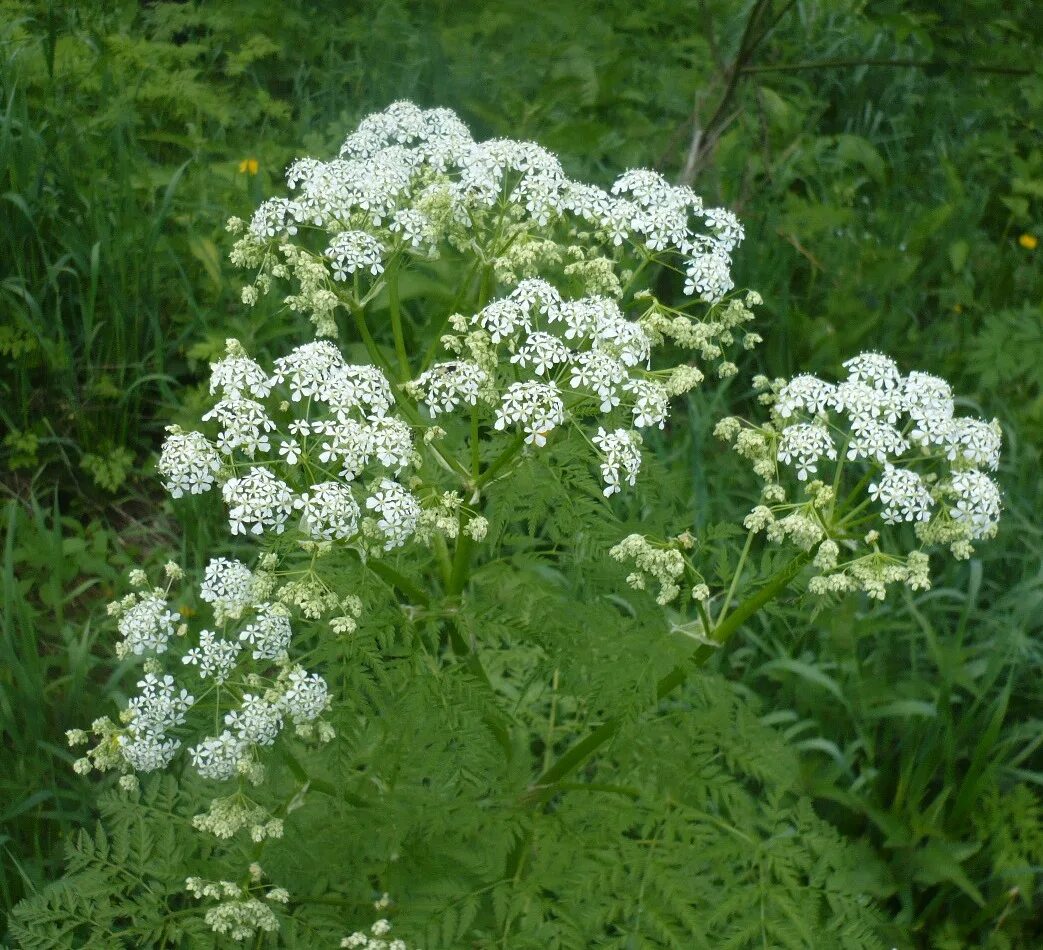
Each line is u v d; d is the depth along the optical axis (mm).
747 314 370
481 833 347
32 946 345
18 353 562
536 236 377
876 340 688
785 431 341
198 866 358
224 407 316
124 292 585
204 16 810
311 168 365
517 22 764
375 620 320
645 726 354
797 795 473
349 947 348
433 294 560
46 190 604
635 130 732
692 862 345
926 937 464
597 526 341
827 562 329
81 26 764
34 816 427
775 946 344
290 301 364
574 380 334
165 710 316
